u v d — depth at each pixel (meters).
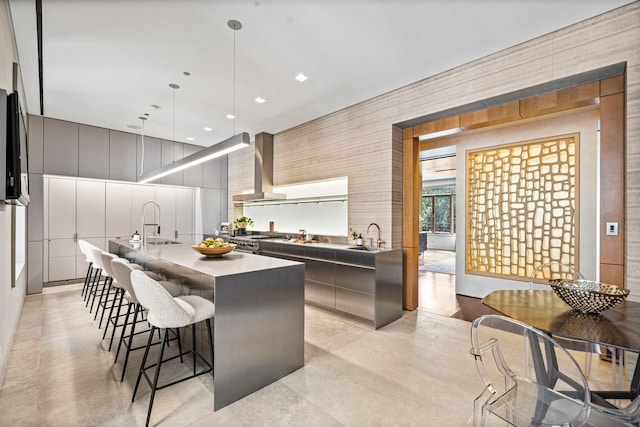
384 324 3.46
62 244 5.28
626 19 2.30
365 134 4.16
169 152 6.37
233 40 2.76
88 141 5.32
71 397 2.01
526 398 1.34
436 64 3.20
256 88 3.78
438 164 6.83
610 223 2.45
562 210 3.96
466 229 4.77
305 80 3.57
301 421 1.81
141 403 1.96
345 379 2.28
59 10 2.33
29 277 4.67
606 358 2.50
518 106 3.05
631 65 2.28
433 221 11.84
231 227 7.07
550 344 1.24
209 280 2.21
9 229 2.76
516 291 2.24
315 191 5.34
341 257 3.75
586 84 2.65
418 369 2.43
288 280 2.37
